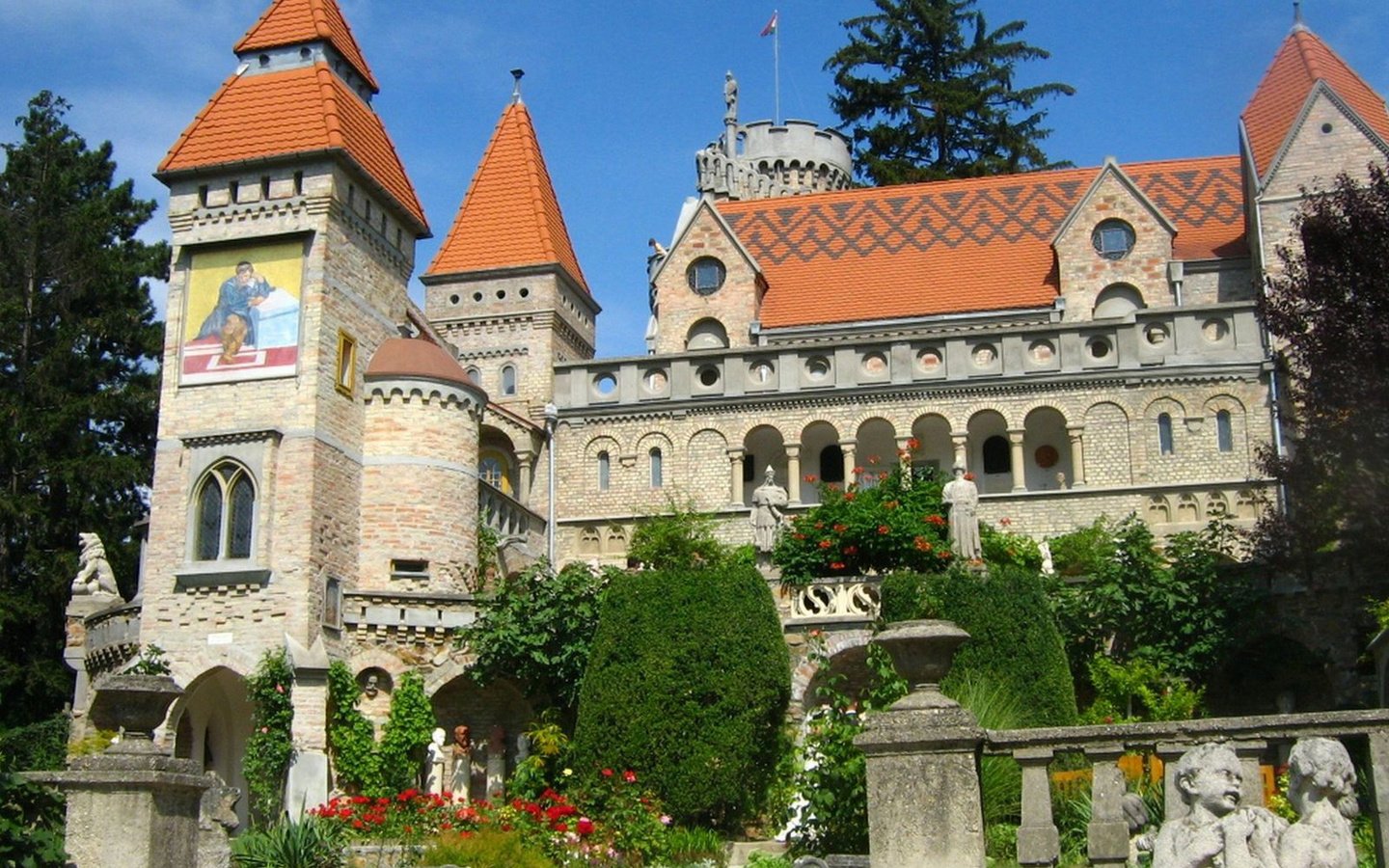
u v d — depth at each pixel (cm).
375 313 3984
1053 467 4422
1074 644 3130
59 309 5441
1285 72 4794
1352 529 3003
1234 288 4616
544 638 3209
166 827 1469
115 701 1503
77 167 5788
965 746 1278
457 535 3853
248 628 3462
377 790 3234
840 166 7188
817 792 1931
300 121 3853
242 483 3578
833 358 4478
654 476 4497
